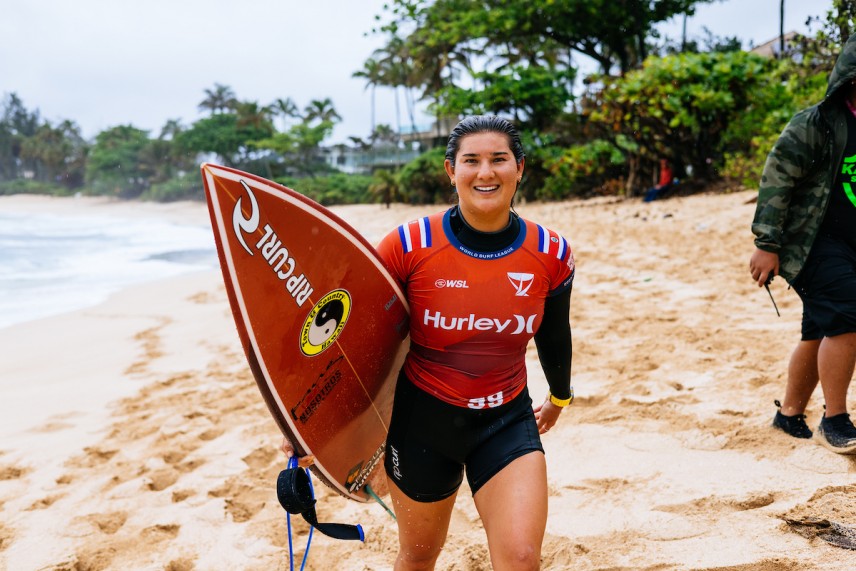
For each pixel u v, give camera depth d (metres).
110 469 3.93
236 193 1.89
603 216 15.77
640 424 3.75
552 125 25.84
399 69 60.84
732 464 3.14
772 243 2.98
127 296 10.77
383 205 37.56
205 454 4.04
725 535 2.54
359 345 2.13
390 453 2.06
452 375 1.93
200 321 8.38
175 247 21.17
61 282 12.83
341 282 2.03
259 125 75.81
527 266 1.87
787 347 4.84
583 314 6.56
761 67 15.91
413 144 69.12
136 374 6.10
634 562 2.43
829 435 3.04
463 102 26.30
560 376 2.15
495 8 26.75
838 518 2.54
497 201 1.80
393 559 2.77
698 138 17.08
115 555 2.99
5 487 3.79
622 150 19.95
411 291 1.95
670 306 6.55
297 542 2.98
